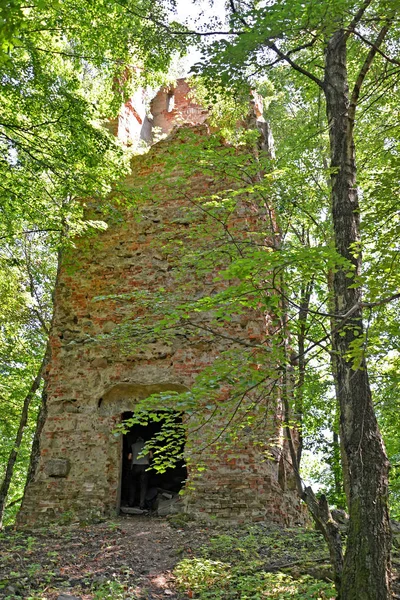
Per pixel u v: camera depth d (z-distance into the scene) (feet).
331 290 30.25
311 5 18.69
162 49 30.19
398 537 25.55
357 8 22.66
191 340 35.06
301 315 25.57
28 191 35.12
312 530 28.27
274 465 33.27
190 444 32.65
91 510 33.53
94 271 39.04
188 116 57.62
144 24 30.19
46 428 36.32
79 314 38.42
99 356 36.88
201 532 28.94
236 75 21.99
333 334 20.01
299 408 29.40
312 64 26.04
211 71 21.68
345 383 18.89
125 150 38.83
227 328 34.50
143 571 23.02
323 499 19.61
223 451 32.12
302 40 25.35
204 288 35.60
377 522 17.12
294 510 35.01
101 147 34.01
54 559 24.38
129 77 39.29
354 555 16.94
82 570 23.13
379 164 26.78
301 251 16.93
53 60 34.06
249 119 39.47
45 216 36.01
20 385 55.52
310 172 26.89
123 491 39.24
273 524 29.73
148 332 24.82
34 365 56.75
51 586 21.24
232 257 24.11
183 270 29.14
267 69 22.82
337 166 21.90
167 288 36.76
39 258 59.57
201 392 19.49
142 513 35.58
